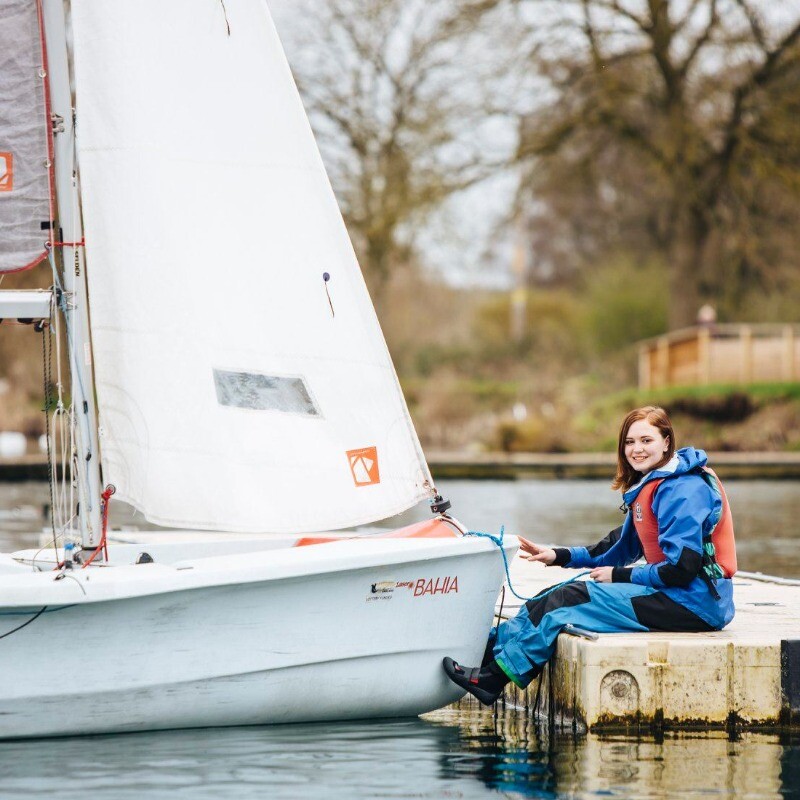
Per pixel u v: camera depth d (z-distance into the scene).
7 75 19.20
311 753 17.91
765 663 19.27
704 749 18.23
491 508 57.62
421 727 19.64
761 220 93.88
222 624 18.38
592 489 69.62
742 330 94.31
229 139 20.11
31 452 82.69
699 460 19.91
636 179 121.25
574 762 17.62
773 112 87.44
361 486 20.12
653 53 87.19
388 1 87.19
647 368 99.88
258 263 20.11
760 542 44.62
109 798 15.81
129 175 19.69
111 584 17.52
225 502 19.73
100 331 19.72
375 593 19.02
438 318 137.50
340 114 88.31
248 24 20.22
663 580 19.47
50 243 19.28
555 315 138.88
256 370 19.98
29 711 18.00
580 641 19.20
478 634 20.06
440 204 90.69
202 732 18.84
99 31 19.66
